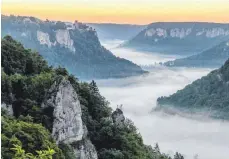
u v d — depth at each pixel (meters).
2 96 44.53
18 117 43.62
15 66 55.41
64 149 44.72
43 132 40.22
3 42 56.59
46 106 46.25
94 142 57.00
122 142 58.47
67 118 46.69
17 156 17.75
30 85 48.06
